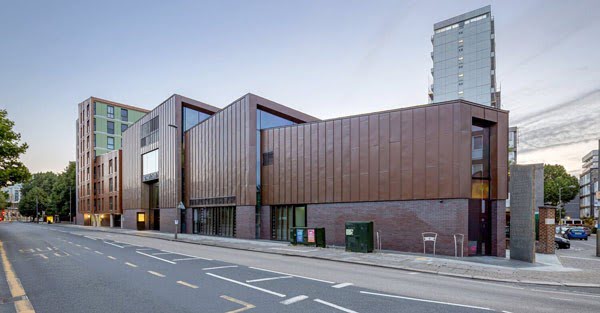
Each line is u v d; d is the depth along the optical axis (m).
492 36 92.88
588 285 11.73
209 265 15.37
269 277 12.45
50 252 20.78
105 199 67.06
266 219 30.55
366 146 23.50
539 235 22.31
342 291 10.27
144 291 10.27
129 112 80.12
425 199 20.47
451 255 19.20
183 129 42.94
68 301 9.20
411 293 10.16
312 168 26.89
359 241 19.83
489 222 20.84
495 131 21.14
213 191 35.84
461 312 8.27
